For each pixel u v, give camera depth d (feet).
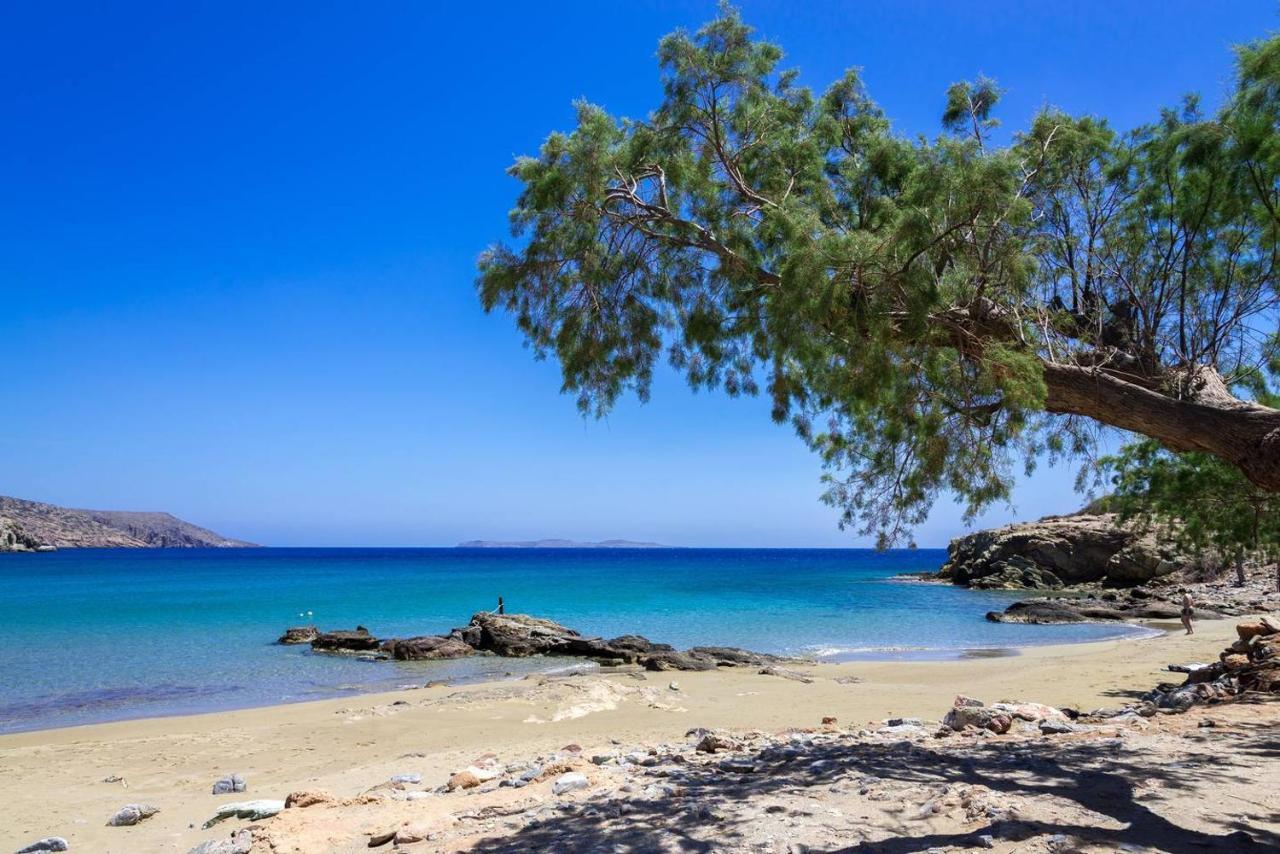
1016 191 23.00
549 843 20.26
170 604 172.55
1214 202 29.81
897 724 44.42
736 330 25.86
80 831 31.68
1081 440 29.50
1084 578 217.36
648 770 31.04
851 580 290.76
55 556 619.67
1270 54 26.16
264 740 51.08
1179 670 67.41
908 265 20.70
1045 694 60.54
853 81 28.91
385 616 150.30
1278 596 150.82
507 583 262.06
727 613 156.76
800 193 26.20
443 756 43.52
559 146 24.36
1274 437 21.02
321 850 22.65
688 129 25.94
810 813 20.66
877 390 22.02
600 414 27.14
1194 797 20.43
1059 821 18.49
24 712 66.49
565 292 25.79
